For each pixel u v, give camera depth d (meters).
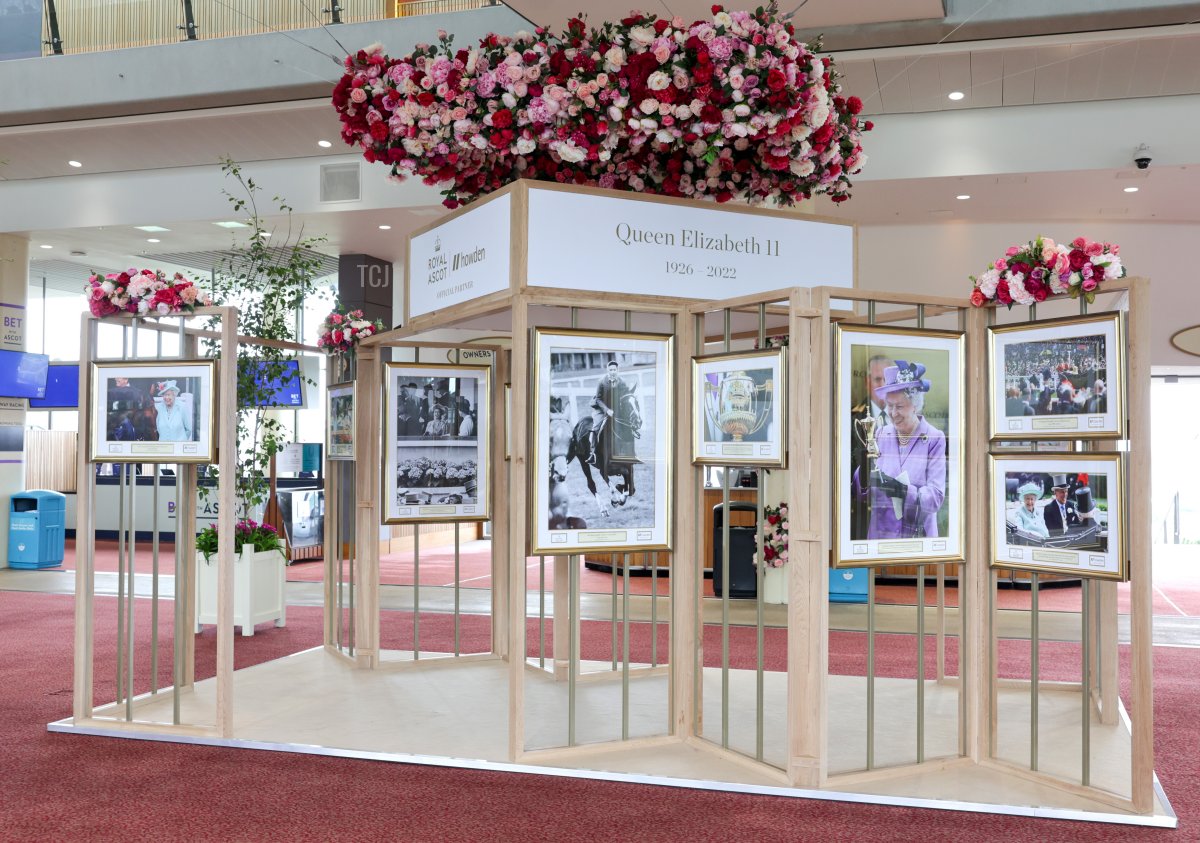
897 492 4.65
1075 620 9.42
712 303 5.05
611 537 5.00
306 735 5.27
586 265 4.93
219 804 4.26
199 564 8.59
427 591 11.32
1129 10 8.39
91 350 5.55
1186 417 20.66
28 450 18.08
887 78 9.66
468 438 7.31
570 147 5.02
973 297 4.74
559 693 6.29
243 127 11.21
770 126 4.95
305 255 14.59
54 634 8.34
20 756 4.95
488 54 5.14
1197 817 4.14
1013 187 10.91
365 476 7.17
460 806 4.24
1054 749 5.09
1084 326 4.38
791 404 4.54
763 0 8.34
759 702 4.71
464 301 5.29
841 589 10.65
